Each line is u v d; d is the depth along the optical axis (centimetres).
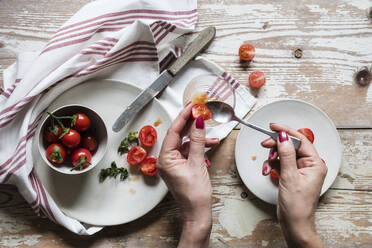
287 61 77
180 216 76
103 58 70
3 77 73
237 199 76
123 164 73
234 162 76
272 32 77
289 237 65
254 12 77
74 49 71
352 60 77
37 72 69
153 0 73
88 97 72
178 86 75
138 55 73
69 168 69
